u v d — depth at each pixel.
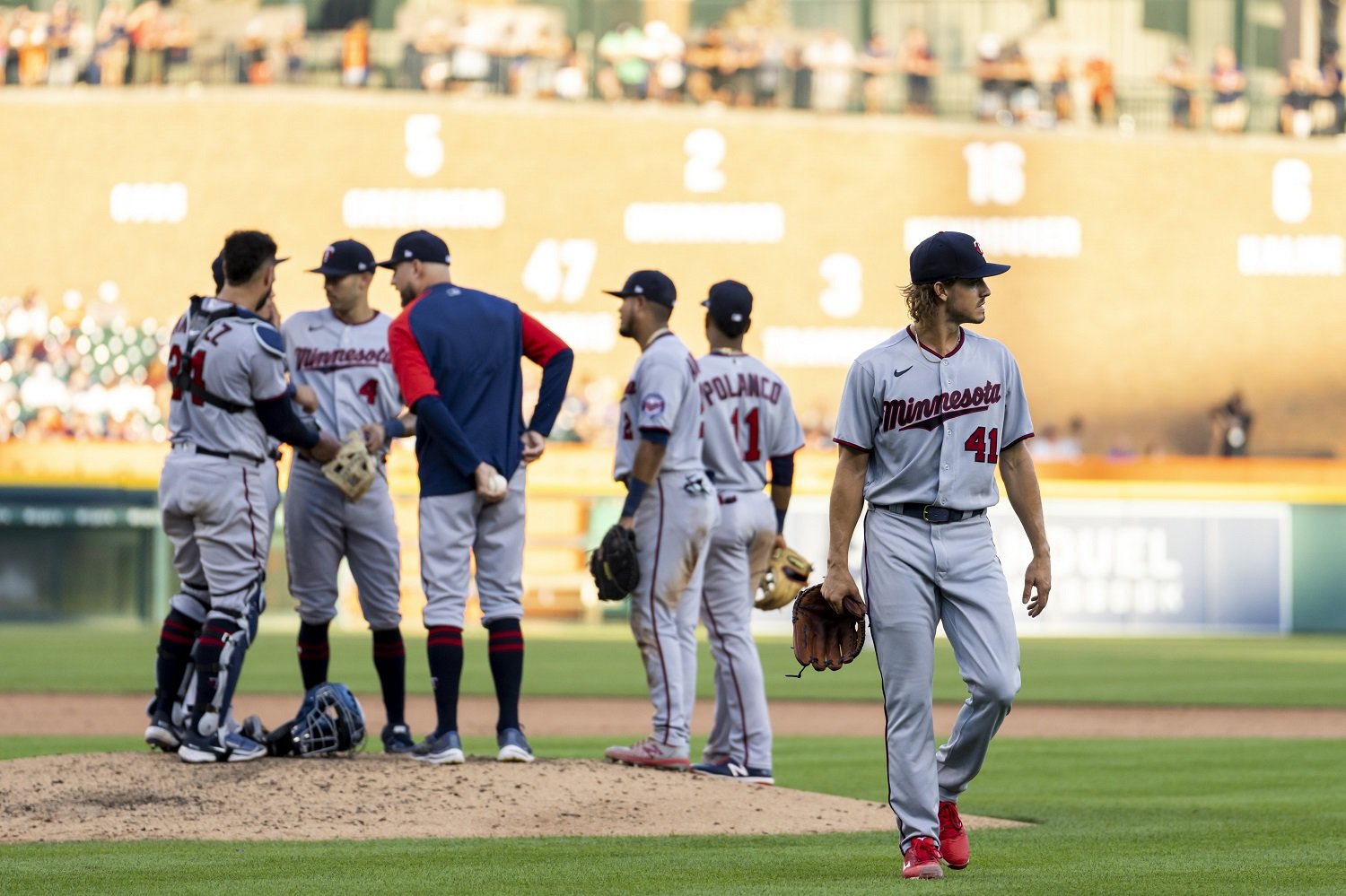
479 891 14.94
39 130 89.44
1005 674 16.09
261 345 21.34
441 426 21.80
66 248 89.06
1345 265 92.56
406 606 74.19
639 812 19.89
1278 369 92.44
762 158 91.06
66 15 92.12
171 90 89.75
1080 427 91.44
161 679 22.70
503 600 22.81
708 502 23.14
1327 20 99.06
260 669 49.62
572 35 94.62
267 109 89.75
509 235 90.44
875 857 17.36
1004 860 17.48
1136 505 79.31
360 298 23.61
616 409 87.69
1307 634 79.88
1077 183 91.88
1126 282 92.06
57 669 48.72
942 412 16.22
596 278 90.69
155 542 75.00
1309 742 33.72
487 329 22.59
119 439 83.00
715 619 23.78
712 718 39.12
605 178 90.81
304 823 18.70
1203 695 45.59
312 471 23.34
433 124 90.25
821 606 17.02
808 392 91.12
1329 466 82.00
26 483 74.69
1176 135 92.56
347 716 22.95
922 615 16.28
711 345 24.56
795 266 91.12
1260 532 79.94
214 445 21.64
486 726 35.91
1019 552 78.62
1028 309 91.81
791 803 21.11
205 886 15.01
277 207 89.75
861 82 93.81
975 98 95.56
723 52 93.44
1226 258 92.38
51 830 18.23
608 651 60.97
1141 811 22.41
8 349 84.38
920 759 16.20
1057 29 97.88
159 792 19.86
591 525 78.06
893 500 16.42
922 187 91.62
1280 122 96.25
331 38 94.19
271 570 73.81
